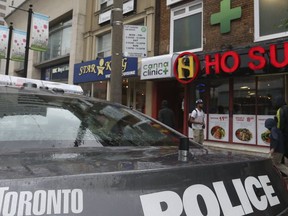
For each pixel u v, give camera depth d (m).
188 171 1.69
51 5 21.64
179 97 13.80
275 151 7.35
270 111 10.04
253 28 10.47
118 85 7.50
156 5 13.87
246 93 10.68
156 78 12.28
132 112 3.15
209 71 10.69
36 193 1.32
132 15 14.89
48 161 1.69
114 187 1.45
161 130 2.91
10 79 4.76
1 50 17.41
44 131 2.22
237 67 9.88
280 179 2.21
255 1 10.48
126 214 1.40
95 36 17.73
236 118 10.88
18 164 1.60
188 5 12.69
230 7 11.09
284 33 9.77
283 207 2.01
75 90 5.26
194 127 10.49
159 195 1.52
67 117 2.49
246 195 1.83
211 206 1.63
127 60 13.21
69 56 19.19
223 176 1.81
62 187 1.38
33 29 15.09
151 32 13.89
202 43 11.99
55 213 1.29
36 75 23.48
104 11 16.98
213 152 2.37
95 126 2.51
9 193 1.29
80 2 18.41
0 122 2.15
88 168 1.56
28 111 2.38
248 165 2.00
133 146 2.38
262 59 9.21
